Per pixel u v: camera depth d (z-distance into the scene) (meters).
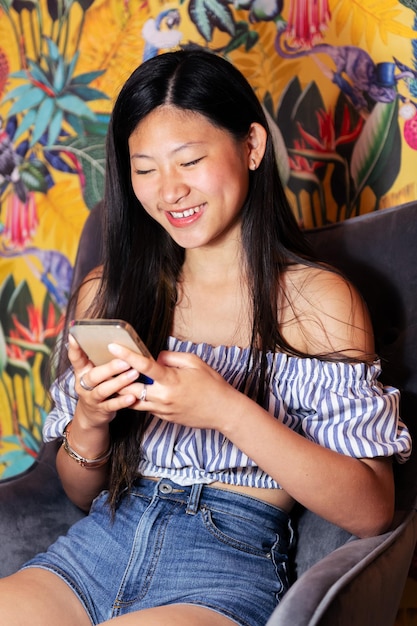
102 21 1.82
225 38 1.80
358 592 0.99
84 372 1.17
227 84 1.26
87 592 1.20
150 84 1.24
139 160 1.25
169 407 1.10
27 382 1.89
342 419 1.21
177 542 1.19
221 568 1.17
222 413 1.11
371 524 1.16
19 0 1.83
